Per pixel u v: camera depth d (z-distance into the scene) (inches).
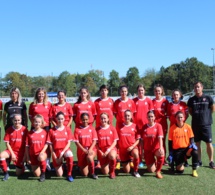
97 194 183.5
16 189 195.8
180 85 2251.5
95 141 231.3
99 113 271.6
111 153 219.8
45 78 2417.6
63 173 237.5
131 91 2351.1
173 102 269.4
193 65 2233.0
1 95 2105.1
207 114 252.8
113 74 2507.4
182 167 229.6
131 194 182.5
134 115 272.5
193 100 258.1
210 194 180.9
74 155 306.5
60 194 184.5
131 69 2459.4
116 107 273.4
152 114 235.3
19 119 234.1
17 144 232.2
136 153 221.1
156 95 274.2
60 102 265.0
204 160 274.7
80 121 263.0
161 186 198.2
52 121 262.7
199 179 214.2
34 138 226.8
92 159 219.9
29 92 2225.6
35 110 257.6
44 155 219.5
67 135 229.3
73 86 2364.7
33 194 185.3
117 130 252.5
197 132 254.4
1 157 217.8
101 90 273.0
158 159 219.1
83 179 219.3
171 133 238.5
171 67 2369.6
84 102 266.4
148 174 230.8
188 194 181.0
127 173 234.8
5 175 220.1
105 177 223.8
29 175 232.8
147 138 235.0
